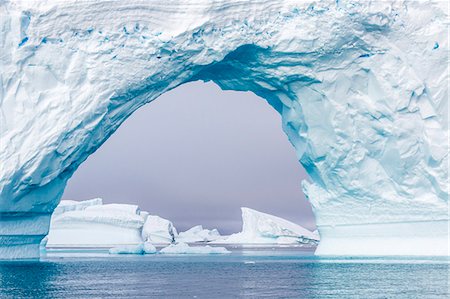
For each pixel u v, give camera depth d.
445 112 37.19
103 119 35.59
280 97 40.72
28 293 25.16
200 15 35.62
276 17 36.97
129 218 76.50
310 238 92.94
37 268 34.31
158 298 24.00
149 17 35.53
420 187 37.81
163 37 35.28
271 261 43.12
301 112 39.91
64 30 34.75
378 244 39.19
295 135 42.06
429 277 29.22
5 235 35.09
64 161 34.97
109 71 35.06
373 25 36.94
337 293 25.03
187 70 37.34
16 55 34.06
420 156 37.59
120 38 35.25
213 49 36.31
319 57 37.69
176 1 35.94
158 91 37.81
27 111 33.97
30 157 33.28
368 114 38.16
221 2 35.84
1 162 32.94
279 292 25.53
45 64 34.47
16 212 34.53
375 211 39.06
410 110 37.41
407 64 37.47
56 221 78.25
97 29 35.09
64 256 51.91
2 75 34.03
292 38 36.88
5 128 33.66
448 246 36.94
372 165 38.69
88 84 34.88
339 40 37.16
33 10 34.44
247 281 29.52
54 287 27.06
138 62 35.47
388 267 33.28
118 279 30.67
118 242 76.31
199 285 28.08
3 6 34.44
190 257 50.28
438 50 37.06
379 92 37.84
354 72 38.22
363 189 38.94
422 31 37.34
